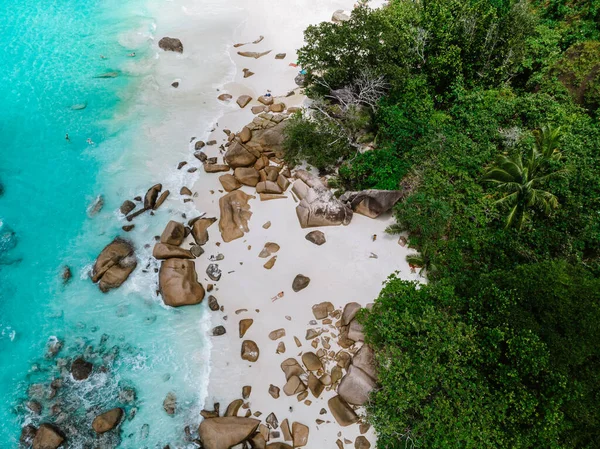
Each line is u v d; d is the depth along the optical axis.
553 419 13.00
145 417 15.71
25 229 21.30
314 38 24.48
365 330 16.12
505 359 14.50
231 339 17.69
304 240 20.66
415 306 16.20
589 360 14.20
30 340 17.70
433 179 21.19
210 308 18.47
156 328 18.03
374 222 21.39
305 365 16.72
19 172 23.58
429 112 24.36
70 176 23.42
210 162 23.62
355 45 23.59
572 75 24.45
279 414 15.71
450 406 13.84
